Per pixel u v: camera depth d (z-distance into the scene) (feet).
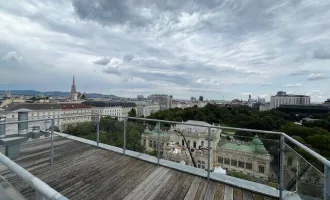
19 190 3.15
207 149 10.33
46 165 11.92
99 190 8.93
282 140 7.77
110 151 14.55
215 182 9.58
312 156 4.87
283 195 7.60
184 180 9.86
